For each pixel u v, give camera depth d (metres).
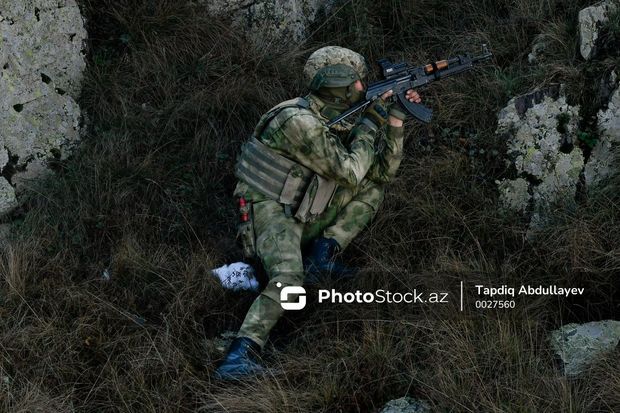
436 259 7.95
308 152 7.50
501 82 8.98
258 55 9.94
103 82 9.71
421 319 7.43
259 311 7.33
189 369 7.21
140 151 9.30
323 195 7.72
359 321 7.57
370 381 6.98
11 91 9.05
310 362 7.14
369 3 10.27
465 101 9.07
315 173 7.67
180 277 8.09
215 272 8.12
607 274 7.73
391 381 7.02
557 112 8.61
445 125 9.06
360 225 8.12
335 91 7.80
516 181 8.55
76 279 8.24
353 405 6.86
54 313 7.67
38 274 8.11
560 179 8.47
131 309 7.85
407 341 7.22
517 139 8.64
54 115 9.34
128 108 9.54
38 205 8.84
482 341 7.07
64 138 9.38
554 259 7.92
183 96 9.67
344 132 7.93
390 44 10.15
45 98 9.30
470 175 8.69
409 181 8.72
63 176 9.10
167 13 10.10
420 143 9.01
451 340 7.08
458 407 6.62
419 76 7.79
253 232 7.76
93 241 8.62
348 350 7.24
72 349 7.41
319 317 7.65
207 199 8.91
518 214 8.47
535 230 8.28
